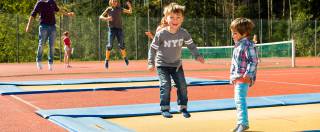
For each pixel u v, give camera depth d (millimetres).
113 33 11930
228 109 6191
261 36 32469
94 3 40281
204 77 12891
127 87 8992
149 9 40125
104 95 7965
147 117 5660
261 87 9641
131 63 24250
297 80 11742
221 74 14562
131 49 29078
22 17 26547
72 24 27625
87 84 9812
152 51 5293
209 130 4887
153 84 9727
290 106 6574
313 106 6574
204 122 5340
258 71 16125
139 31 29234
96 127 4766
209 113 5945
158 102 7043
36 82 9789
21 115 5730
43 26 10258
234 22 4746
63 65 21781
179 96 5348
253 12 43312
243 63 4688
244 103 4688
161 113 5613
